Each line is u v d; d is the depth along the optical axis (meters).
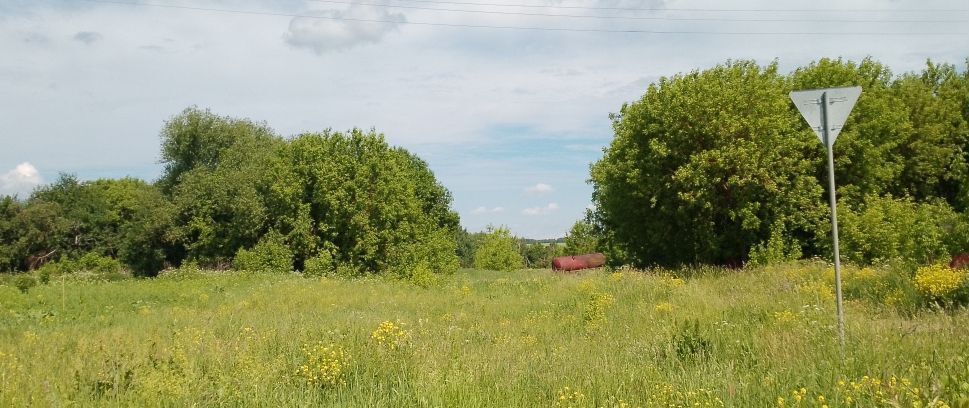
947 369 5.88
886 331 8.38
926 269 12.58
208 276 31.61
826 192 27.98
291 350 8.35
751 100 25.42
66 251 60.03
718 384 6.37
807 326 9.52
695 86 25.81
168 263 53.88
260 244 39.31
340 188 37.59
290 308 16.64
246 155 54.41
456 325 12.73
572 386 6.61
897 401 5.05
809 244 26.95
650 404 5.78
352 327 10.09
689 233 27.42
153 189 59.16
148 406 6.13
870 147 27.77
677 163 26.27
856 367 6.38
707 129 24.91
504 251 62.47
